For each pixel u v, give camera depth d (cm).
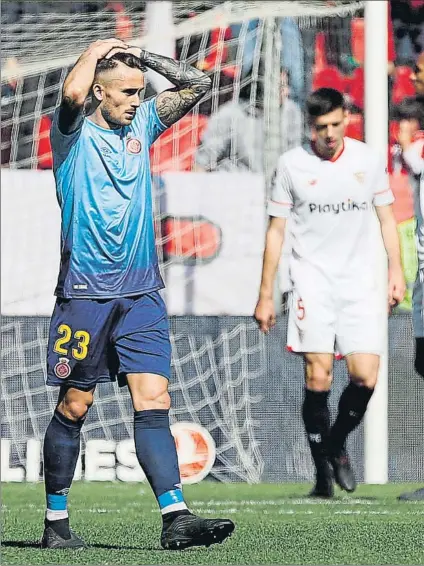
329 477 2316
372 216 2339
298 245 2334
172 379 2848
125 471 2714
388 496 2356
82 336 1542
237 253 2919
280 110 2988
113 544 1648
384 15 2805
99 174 1552
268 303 2344
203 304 2897
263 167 2961
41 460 2772
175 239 2917
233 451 2786
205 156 2955
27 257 2891
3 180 2905
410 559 1511
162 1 3028
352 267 2330
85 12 3027
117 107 1548
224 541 1664
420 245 2294
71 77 1520
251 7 2991
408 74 3016
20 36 3016
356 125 3003
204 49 3030
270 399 2827
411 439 2778
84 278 1545
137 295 1550
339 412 2327
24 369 2842
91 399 1577
